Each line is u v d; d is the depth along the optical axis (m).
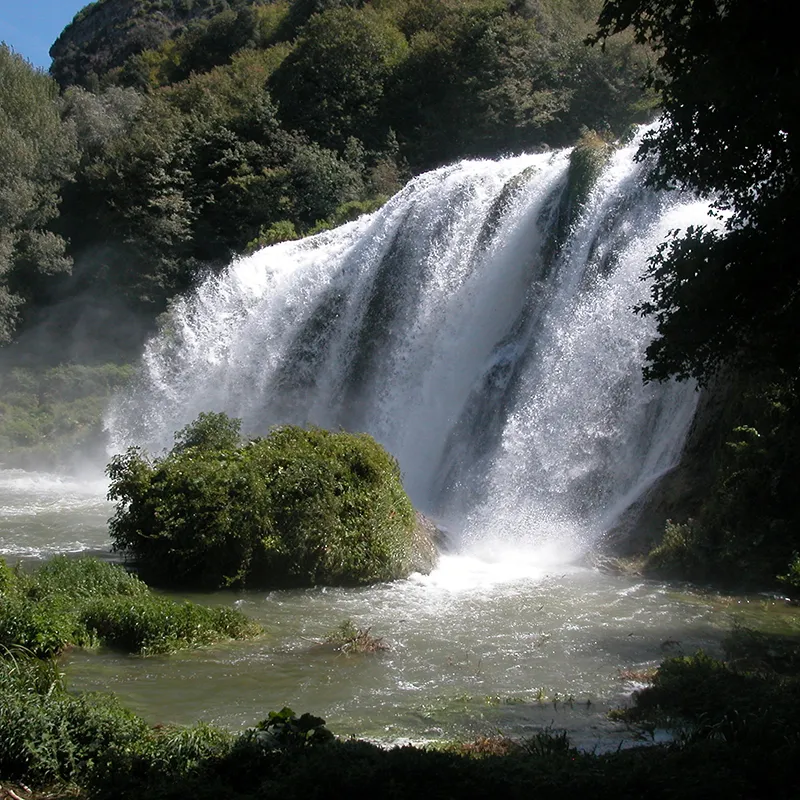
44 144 55.00
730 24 9.04
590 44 10.70
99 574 14.52
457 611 14.45
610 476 20.88
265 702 10.13
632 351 21.31
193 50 89.25
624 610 14.43
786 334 9.74
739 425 17.88
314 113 57.75
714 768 7.02
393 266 32.09
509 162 31.66
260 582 16.25
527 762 7.23
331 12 61.44
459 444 25.08
